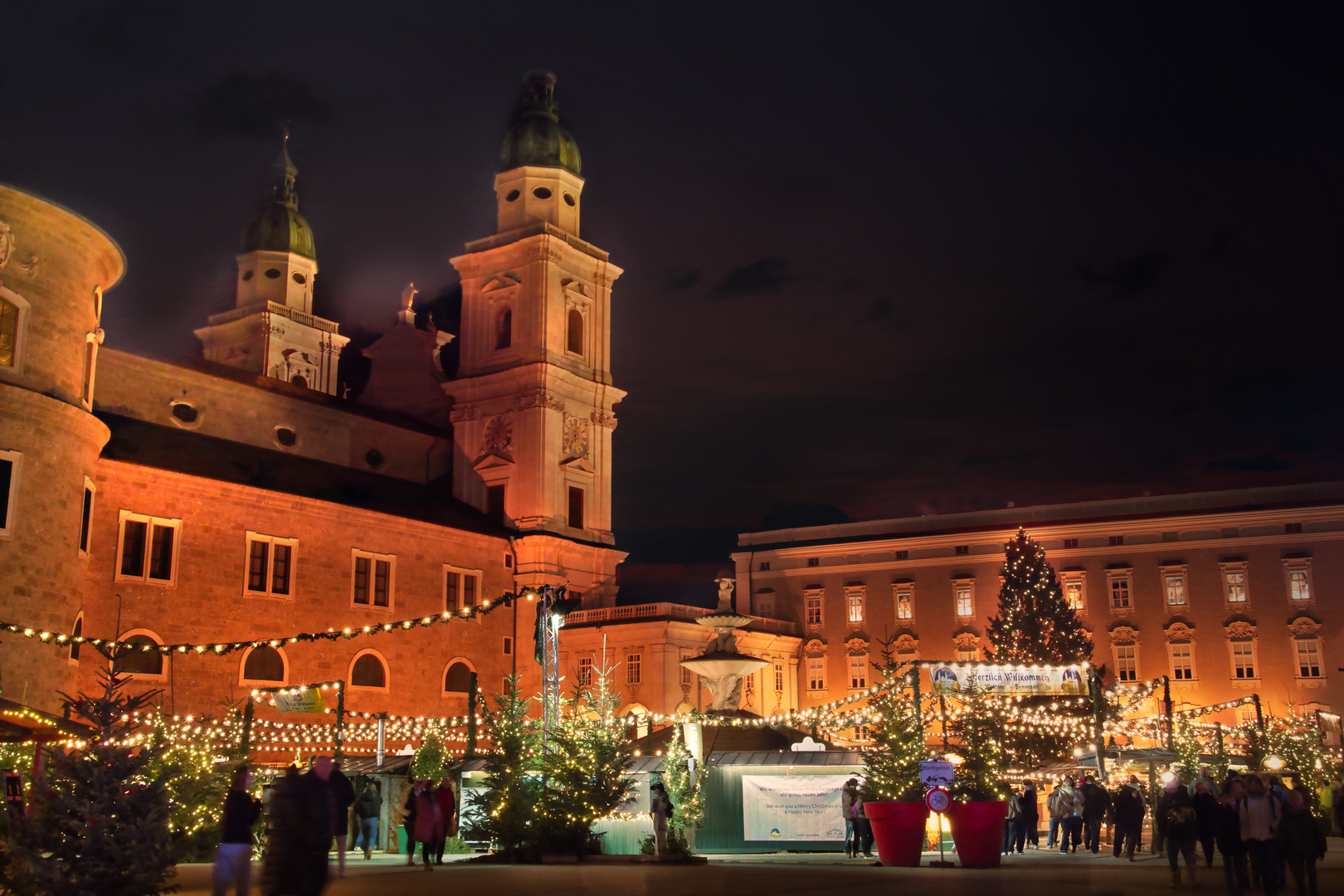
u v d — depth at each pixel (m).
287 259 88.19
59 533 38.34
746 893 17.34
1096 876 21.95
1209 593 72.25
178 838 16.84
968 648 76.44
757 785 32.59
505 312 77.19
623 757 29.30
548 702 29.41
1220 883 20.98
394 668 60.97
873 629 79.69
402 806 36.53
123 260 42.34
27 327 37.66
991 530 77.62
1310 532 70.69
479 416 75.56
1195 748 44.16
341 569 59.09
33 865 15.34
